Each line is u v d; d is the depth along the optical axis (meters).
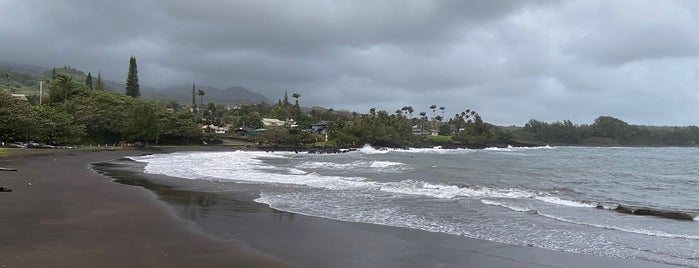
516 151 110.88
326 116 191.50
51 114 65.81
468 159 59.69
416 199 18.19
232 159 51.81
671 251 10.06
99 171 30.08
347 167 39.91
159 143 93.19
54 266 7.48
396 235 11.40
